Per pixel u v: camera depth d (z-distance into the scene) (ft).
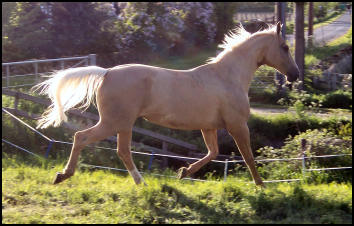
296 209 17.42
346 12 160.15
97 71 18.89
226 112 19.84
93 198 18.42
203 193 19.22
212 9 74.18
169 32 64.80
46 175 22.63
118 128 18.98
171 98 19.07
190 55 71.41
